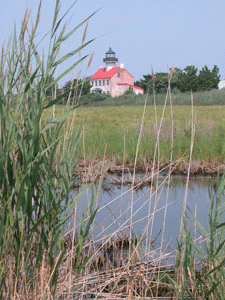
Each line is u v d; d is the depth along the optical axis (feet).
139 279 14.99
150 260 16.63
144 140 46.19
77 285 13.92
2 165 9.75
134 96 201.05
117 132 55.01
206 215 23.21
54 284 11.83
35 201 11.22
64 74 9.99
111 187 31.01
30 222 11.27
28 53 10.37
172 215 23.72
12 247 10.72
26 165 9.82
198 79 283.38
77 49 9.87
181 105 168.25
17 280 10.70
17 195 9.98
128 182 32.94
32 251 11.64
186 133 49.93
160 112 118.32
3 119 9.91
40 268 11.46
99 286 14.14
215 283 11.71
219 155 42.80
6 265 10.48
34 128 9.89
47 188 11.14
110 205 25.58
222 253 12.46
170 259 17.30
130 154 42.68
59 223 11.75
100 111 120.47
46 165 11.09
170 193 29.43
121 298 13.69
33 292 11.09
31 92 10.22
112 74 337.52
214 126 56.44
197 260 15.72
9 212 9.83
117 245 19.01
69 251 14.49
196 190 30.45
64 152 11.93
